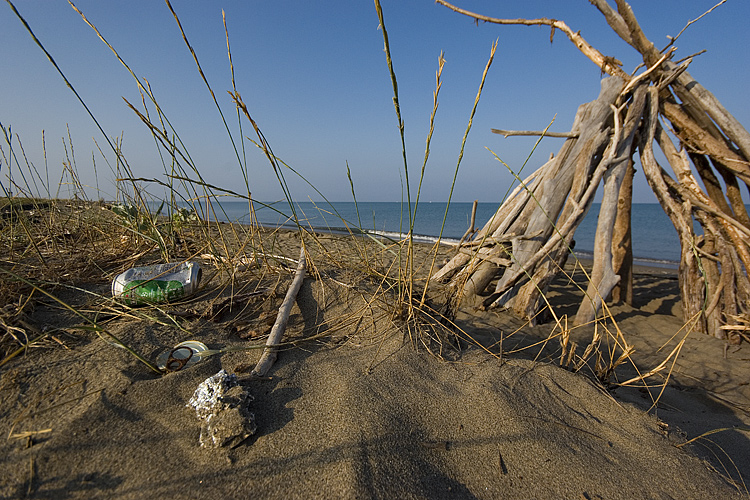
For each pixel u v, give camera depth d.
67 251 2.88
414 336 2.06
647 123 3.85
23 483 1.12
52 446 1.22
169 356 1.70
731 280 3.33
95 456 1.21
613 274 3.34
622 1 3.69
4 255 2.68
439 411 1.52
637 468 1.39
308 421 1.40
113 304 2.09
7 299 1.93
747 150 3.48
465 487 1.24
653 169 3.77
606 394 1.81
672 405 2.12
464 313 3.14
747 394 2.40
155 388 1.48
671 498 1.29
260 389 1.56
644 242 12.13
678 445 1.55
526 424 1.50
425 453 1.33
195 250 3.17
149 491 1.11
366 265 2.86
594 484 1.29
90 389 1.45
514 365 1.90
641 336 3.26
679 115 3.84
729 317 3.26
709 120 3.73
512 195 4.15
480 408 1.56
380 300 2.41
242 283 2.55
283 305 2.21
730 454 1.61
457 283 2.89
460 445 1.38
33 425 1.29
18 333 1.73
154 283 2.16
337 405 1.47
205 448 1.26
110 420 1.33
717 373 2.66
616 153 3.47
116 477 1.15
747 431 1.83
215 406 1.36
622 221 4.26
